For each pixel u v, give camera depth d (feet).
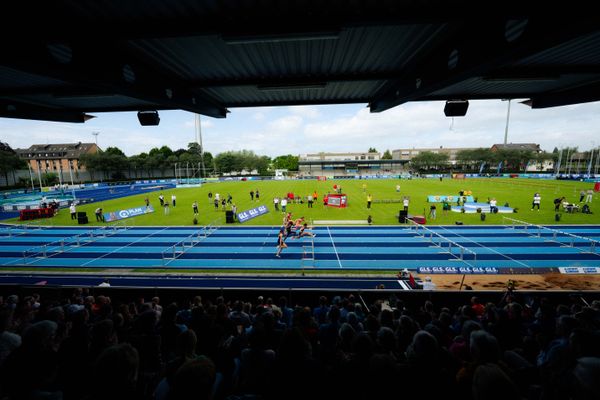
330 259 46.88
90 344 10.14
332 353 11.87
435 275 38.86
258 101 26.68
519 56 10.59
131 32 12.04
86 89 20.85
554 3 8.54
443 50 14.56
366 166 368.07
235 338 11.85
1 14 9.32
